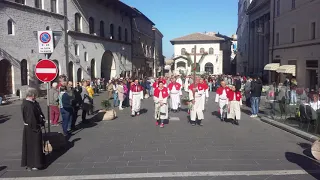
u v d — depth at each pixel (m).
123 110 18.77
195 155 8.31
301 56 30.59
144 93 28.56
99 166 7.46
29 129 7.17
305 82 29.69
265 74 44.66
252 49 55.44
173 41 75.56
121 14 43.97
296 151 8.74
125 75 45.50
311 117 10.82
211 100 25.98
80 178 6.68
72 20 31.53
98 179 6.60
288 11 33.50
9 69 23.41
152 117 15.59
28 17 25.23
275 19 37.91
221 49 76.69
